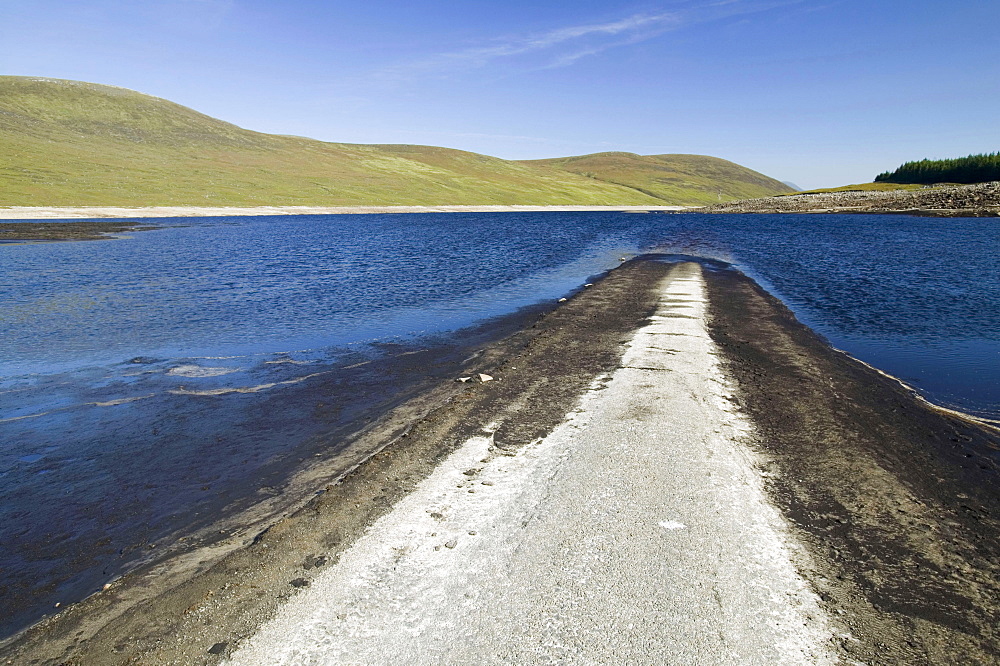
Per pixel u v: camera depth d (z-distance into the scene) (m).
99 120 145.25
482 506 6.89
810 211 106.06
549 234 62.09
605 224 83.31
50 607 5.45
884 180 146.00
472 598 5.32
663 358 13.05
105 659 4.71
